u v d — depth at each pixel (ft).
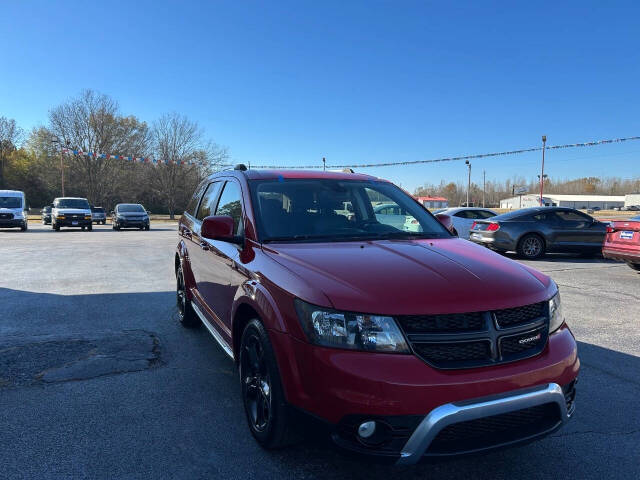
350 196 13.15
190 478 8.65
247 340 10.11
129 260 38.42
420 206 14.10
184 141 178.29
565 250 39.40
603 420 10.99
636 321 19.22
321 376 7.75
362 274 8.59
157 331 17.74
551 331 8.79
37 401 11.70
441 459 7.46
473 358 7.75
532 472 8.99
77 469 8.87
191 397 12.09
